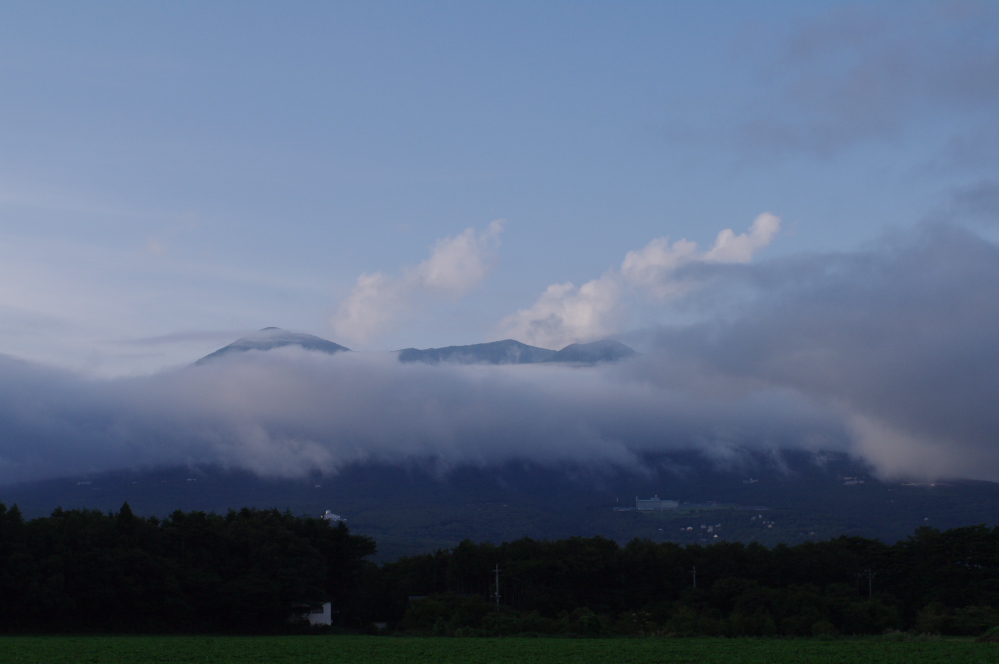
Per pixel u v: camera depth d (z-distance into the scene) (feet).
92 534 278.26
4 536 258.98
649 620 286.05
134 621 267.18
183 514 324.19
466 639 232.12
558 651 184.96
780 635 269.64
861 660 165.58
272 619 293.64
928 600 320.29
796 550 357.00
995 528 339.98
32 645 193.88
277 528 322.14
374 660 164.25
